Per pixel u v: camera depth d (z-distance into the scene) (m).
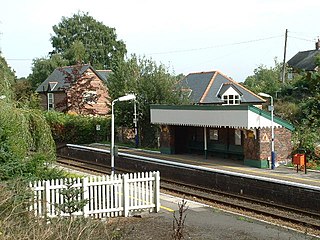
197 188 22.06
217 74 47.12
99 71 61.00
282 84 47.22
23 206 11.30
